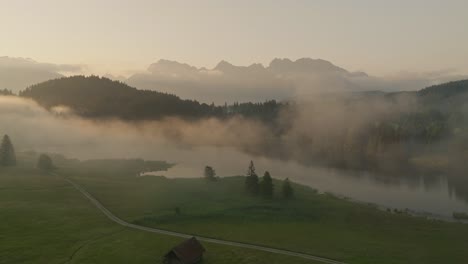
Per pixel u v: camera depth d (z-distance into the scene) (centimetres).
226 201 12756
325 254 8112
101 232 9275
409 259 7988
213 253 8050
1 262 7356
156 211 11144
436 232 10156
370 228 10362
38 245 8238
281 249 8375
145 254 7912
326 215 11475
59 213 10619
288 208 12069
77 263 7394
